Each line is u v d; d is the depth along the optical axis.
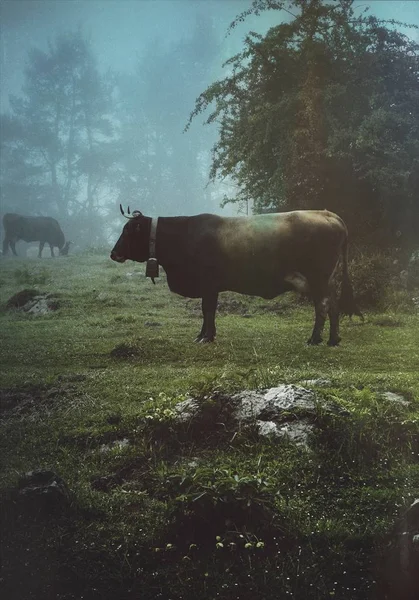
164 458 6.18
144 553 4.92
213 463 5.92
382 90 18.02
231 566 4.75
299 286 10.91
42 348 11.22
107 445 6.52
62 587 4.60
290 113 17.12
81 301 16.95
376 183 16.95
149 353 10.44
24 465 6.12
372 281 15.39
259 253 10.89
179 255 11.20
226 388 7.03
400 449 6.18
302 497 5.48
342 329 12.66
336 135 16.56
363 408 6.50
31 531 5.13
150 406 6.95
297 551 4.85
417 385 7.70
